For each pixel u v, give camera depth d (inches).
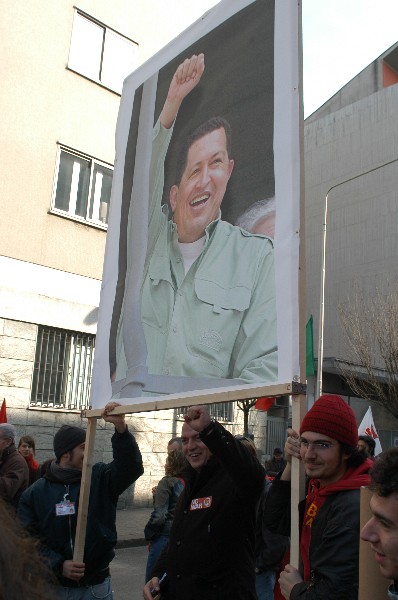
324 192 1202.0
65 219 512.4
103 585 151.2
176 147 161.5
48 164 505.7
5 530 40.4
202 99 153.6
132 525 477.4
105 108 552.1
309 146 1246.9
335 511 92.7
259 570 175.0
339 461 98.3
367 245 1119.0
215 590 118.1
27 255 485.4
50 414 485.7
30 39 504.4
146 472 549.0
